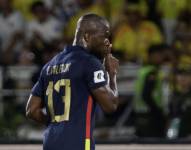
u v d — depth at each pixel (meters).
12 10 34.31
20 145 23.52
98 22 14.55
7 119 27.39
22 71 28.69
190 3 34.50
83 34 14.58
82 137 14.16
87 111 14.27
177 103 27.19
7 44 33.47
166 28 33.69
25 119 27.70
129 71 28.75
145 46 32.78
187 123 26.72
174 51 29.45
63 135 14.20
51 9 34.28
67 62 14.52
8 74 28.55
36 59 30.89
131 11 33.44
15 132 27.05
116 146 23.09
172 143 23.41
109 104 14.19
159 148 22.77
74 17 33.75
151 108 27.42
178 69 27.94
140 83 27.80
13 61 32.34
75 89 14.30
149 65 28.55
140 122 27.39
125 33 32.91
